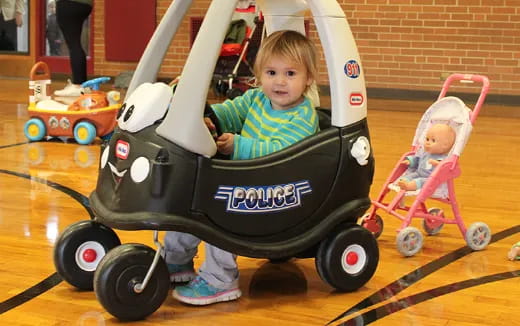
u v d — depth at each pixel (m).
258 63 2.03
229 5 1.75
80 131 4.16
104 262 1.74
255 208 1.85
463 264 2.29
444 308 1.92
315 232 1.95
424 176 2.49
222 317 1.83
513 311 1.91
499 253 2.40
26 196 2.98
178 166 1.75
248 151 1.92
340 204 2.00
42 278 2.07
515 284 2.11
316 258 2.00
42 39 7.89
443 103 2.50
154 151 1.75
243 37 6.26
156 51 2.03
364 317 1.85
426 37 6.64
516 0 6.33
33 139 4.25
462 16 6.50
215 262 1.90
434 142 2.45
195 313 1.84
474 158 3.99
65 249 1.92
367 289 2.05
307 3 2.04
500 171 3.67
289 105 2.04
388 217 2.79
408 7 6.64
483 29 6.46
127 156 1.81
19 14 7.91
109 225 1.79
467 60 6.55
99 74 7.68
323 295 2.00
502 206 2.99
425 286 2.08
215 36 1.75
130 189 1.77
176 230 1.75
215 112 2.08
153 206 1.74
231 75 6.17
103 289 1.72
